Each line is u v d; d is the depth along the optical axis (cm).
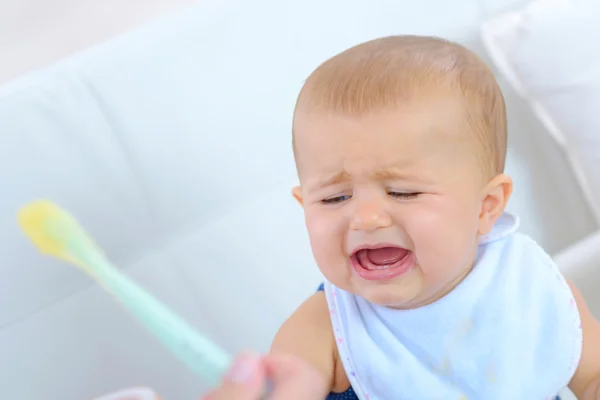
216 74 106
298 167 73
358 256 71
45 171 93
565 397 105
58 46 108
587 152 127
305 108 70
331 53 115
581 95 123
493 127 74
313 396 68
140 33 102
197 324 105
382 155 66
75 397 97
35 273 93
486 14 129
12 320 93
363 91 67
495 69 130
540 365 79
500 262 80
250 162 110
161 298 102
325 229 69
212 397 52
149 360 102
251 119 110
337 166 67
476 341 78
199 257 106
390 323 79
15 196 91
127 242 100
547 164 135
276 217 113
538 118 133
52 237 51
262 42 110
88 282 98
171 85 103
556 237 135
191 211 106
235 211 110
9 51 104
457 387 78
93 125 97
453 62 72
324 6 114
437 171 67
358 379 79
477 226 73
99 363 98
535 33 123
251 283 110
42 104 93
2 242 90
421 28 123
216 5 107
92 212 97
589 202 132
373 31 119
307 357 79
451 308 77
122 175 99
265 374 65
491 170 74
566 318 79
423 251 68
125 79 99
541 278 80
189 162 105
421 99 67
